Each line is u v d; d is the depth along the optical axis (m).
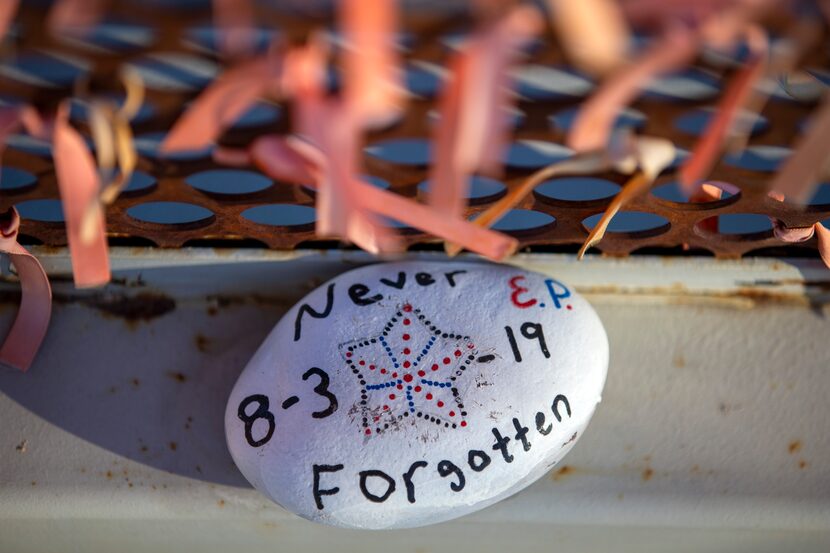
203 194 0.30
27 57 0.26
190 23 0.24
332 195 0.25
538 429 0.31
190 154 0.30
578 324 0.32
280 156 0.27
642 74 0.24
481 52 0.24
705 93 0.28
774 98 0.27
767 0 0.24
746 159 0.31
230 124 0.27
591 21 0.23
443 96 0.25
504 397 0.31
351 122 0.25
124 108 0.26
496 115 0.24
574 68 0.28
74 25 0.24
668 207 0.31
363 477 0.30
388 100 0.25
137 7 0.24
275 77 0.25
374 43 0.24
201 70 0.28
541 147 0.32
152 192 0.30
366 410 0.31
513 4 0.24
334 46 0.26
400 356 0.31
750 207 0.31
